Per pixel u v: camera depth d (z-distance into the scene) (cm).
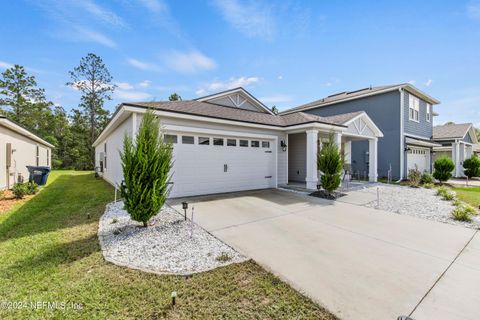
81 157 3047
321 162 907
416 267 343
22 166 1316
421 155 1806
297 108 2112
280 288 287
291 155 1390
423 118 1806
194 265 344
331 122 1113
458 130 2022
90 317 235
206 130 873
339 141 1135
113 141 1143
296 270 331
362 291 281
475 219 604
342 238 462
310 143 1045
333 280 305
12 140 1161
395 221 584
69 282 296
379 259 369
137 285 290
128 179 478
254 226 530
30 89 2961
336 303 258
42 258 360
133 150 489
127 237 448
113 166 1140
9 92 2825
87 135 3069
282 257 373
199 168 869
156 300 262
